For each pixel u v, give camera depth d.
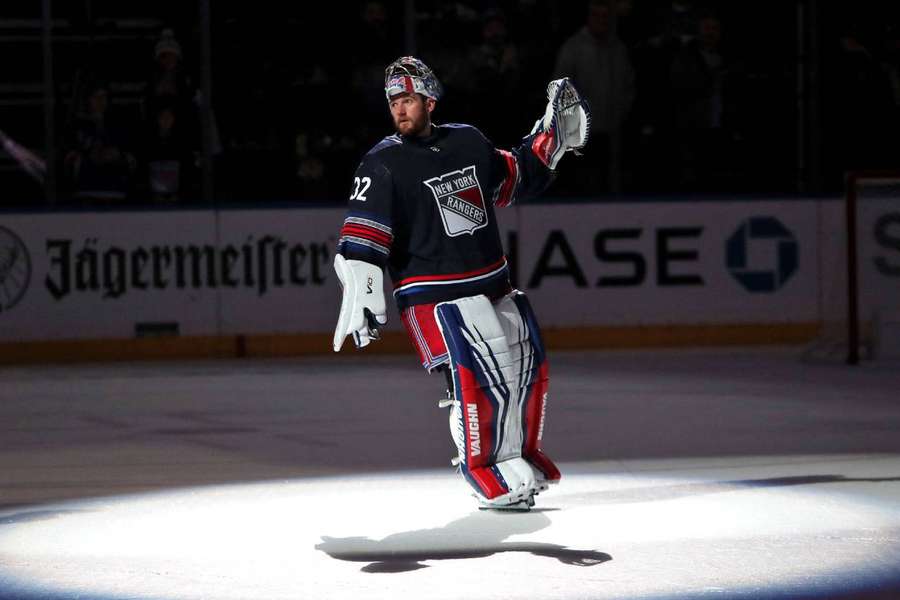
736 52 28.84
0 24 29.09
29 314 26.62
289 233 27.22
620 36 28.64
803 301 28.12
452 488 13.11
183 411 19.48
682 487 12.89
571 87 11.85
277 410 19.36
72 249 26.72
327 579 9.42
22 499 12.86
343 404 19.91
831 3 28.41
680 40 28.58
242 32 28.11
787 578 9.23
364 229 10.97
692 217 27.81
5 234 26.53
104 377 24.19
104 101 27.66
